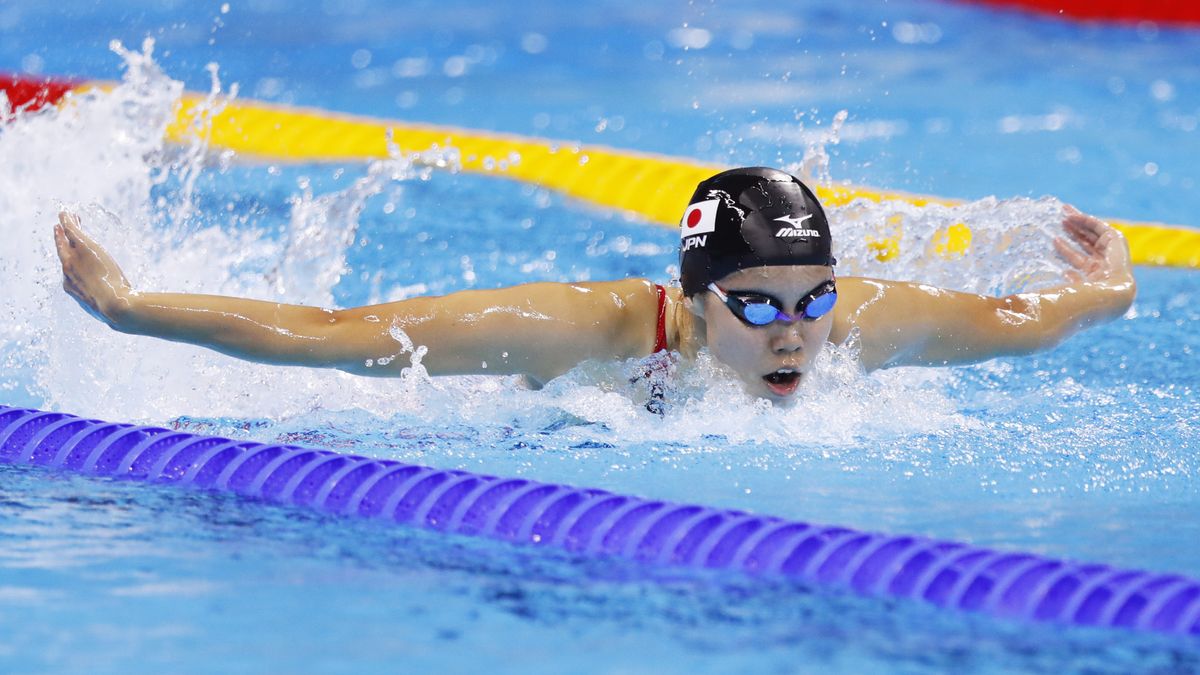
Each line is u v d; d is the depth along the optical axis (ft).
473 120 98.68
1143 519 30.81
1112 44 134.62
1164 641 23.26
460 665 21.58
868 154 88.28
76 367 42.37
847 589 26.16
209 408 41.34
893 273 50.78
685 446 36.78
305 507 31.83
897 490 33.01
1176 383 45.55
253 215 65.10
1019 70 123.24
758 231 34.68
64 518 30.35
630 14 150.10
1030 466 35.29
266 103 97.81
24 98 87.45
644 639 22.97
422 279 58.95
